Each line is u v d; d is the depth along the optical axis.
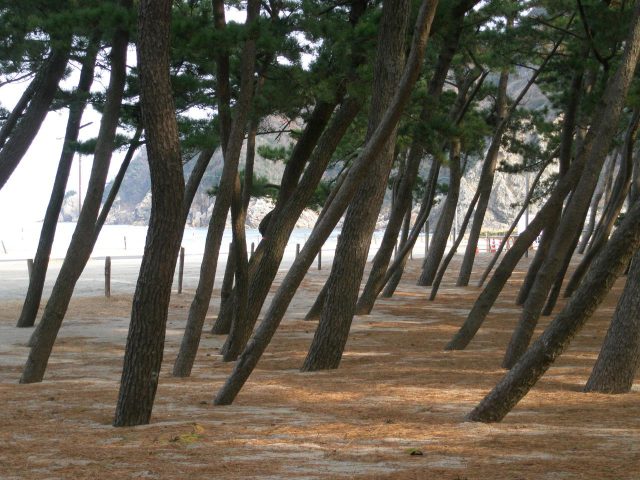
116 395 11.18
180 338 18.59
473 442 7.13
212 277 13.27
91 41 15.41
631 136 20.94
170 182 9.15
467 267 32.84
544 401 9.47
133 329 9.03
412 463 6.33
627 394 9.90
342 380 11.78
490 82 32.34
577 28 20.27
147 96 9.07
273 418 8.88
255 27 13.15
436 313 23.11
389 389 10.73
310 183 15.92
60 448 7.51
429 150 20.86
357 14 16.95
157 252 9.05
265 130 19.75
